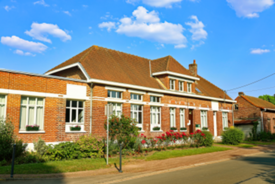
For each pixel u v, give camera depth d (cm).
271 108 3659
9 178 870
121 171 1067
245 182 838
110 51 2236
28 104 1407
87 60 1834
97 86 1694
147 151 1689
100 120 1686
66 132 1527
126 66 2186
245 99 3519
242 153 1769
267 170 1082
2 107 1308
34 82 1420
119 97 1855
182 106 2392
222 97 2994
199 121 2600
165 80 2281
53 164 1127
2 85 1296
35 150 1339
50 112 1476
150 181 891
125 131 1528
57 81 1520
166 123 2192
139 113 2009
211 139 2130
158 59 2572
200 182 848
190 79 2541
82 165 1147
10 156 1159
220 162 1388
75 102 1622
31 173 957
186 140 2025
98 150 1418
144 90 2022
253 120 3316
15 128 1323
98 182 877
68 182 871
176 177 956
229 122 3106
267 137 3067
